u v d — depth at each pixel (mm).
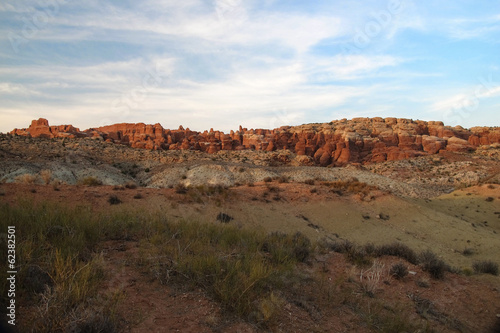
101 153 72875
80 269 5199
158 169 66438
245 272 6762
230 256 7715
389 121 164375
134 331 4402
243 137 141250
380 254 10867
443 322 6605
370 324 5883
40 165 47281
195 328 4742
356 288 7590
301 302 6266
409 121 163000
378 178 65125
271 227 24734
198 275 6293
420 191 63906
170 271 6395
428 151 132125
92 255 6586
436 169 101438
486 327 6816
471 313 7355
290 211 29750
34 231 7000
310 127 149500
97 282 5348
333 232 27141
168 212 21891
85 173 49656
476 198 47500
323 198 33688
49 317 4145
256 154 100438
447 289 8469
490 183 52562
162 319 4840
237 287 5863
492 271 11453
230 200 28141
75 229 7695
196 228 10227
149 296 5469
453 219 32688
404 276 8789
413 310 6930
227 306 5449
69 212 9031
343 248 11164
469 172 90562
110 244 7762
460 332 6387
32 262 5527
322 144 138625
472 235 28266
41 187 20734
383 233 27234
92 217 9227
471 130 155500
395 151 128250
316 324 5629
